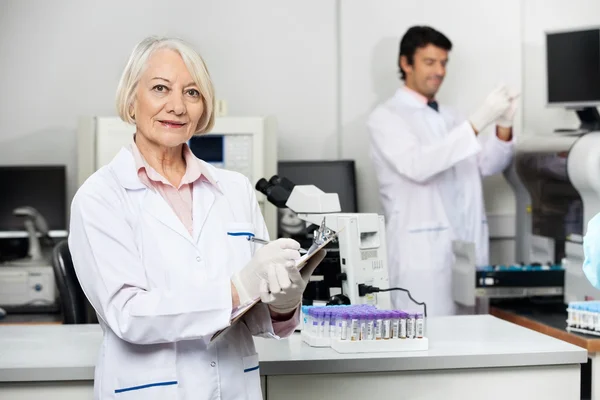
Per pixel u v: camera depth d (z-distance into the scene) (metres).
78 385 1.87
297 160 4.09
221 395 1.55
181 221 1.61
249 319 1.63
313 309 2.07
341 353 1.96
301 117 4.11
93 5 3.98
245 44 4.07
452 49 4.11
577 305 2.56
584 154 3.10
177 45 1.58
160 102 1.56
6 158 3.98
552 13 4.19
